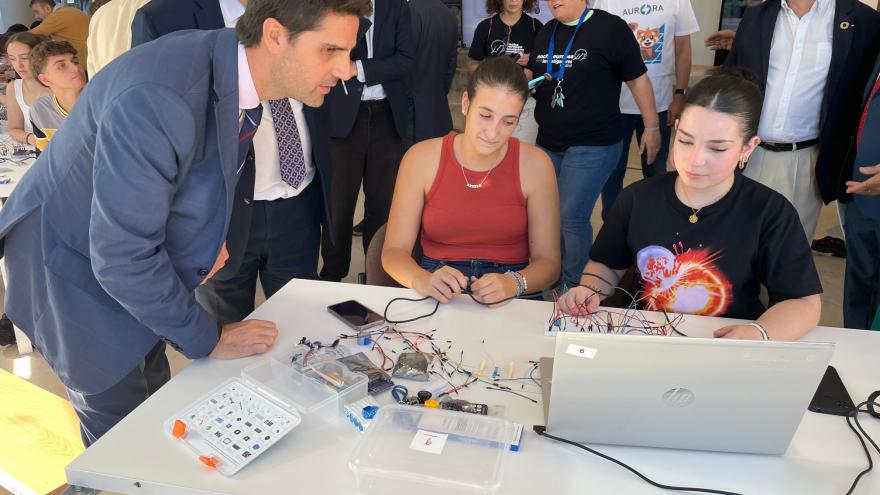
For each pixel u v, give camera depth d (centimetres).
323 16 113
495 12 362
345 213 312
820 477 104
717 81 146
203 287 207
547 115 294
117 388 148
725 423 104
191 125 116
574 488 100
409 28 295
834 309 322
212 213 129
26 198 132
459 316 154
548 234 192
